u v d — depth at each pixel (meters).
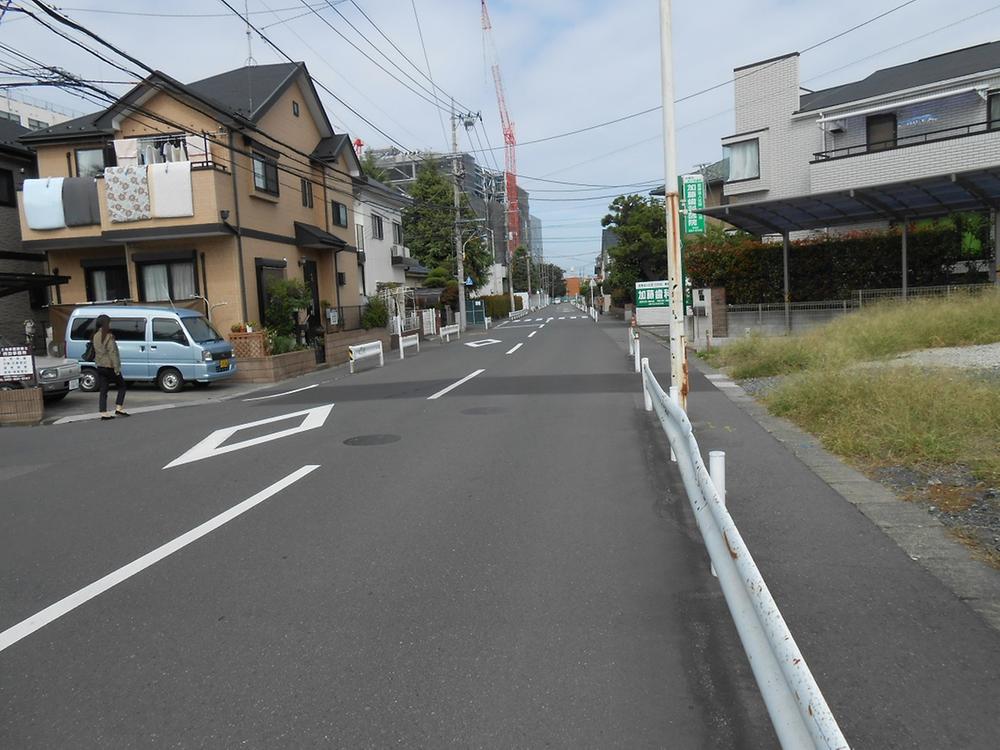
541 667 3.43
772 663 2.48
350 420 11.09
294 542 5.36
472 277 56.50
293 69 24.77
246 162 21.16
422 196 54.72
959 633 3.56
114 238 19.56
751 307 21.20
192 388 17.83
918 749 2.68
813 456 7.40
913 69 26.59
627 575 4.52
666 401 6.71
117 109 20.44
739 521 5.45
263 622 4.01
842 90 28.75
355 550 5.13
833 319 18.42
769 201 18.42
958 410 7.45
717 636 3.68
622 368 17.23
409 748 2.83
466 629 3.85
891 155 23.11
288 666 3.51
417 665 3.48
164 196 19.36
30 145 21.62
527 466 7.54
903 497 5.80
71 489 7.41
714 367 16.31
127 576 4.79
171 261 20.56
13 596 4.52
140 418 12.95
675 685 3.23
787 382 10.88
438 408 11.94
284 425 10.95
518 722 2.99
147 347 17.02
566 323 47.12
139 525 5.96
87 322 17.47
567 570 4.63
